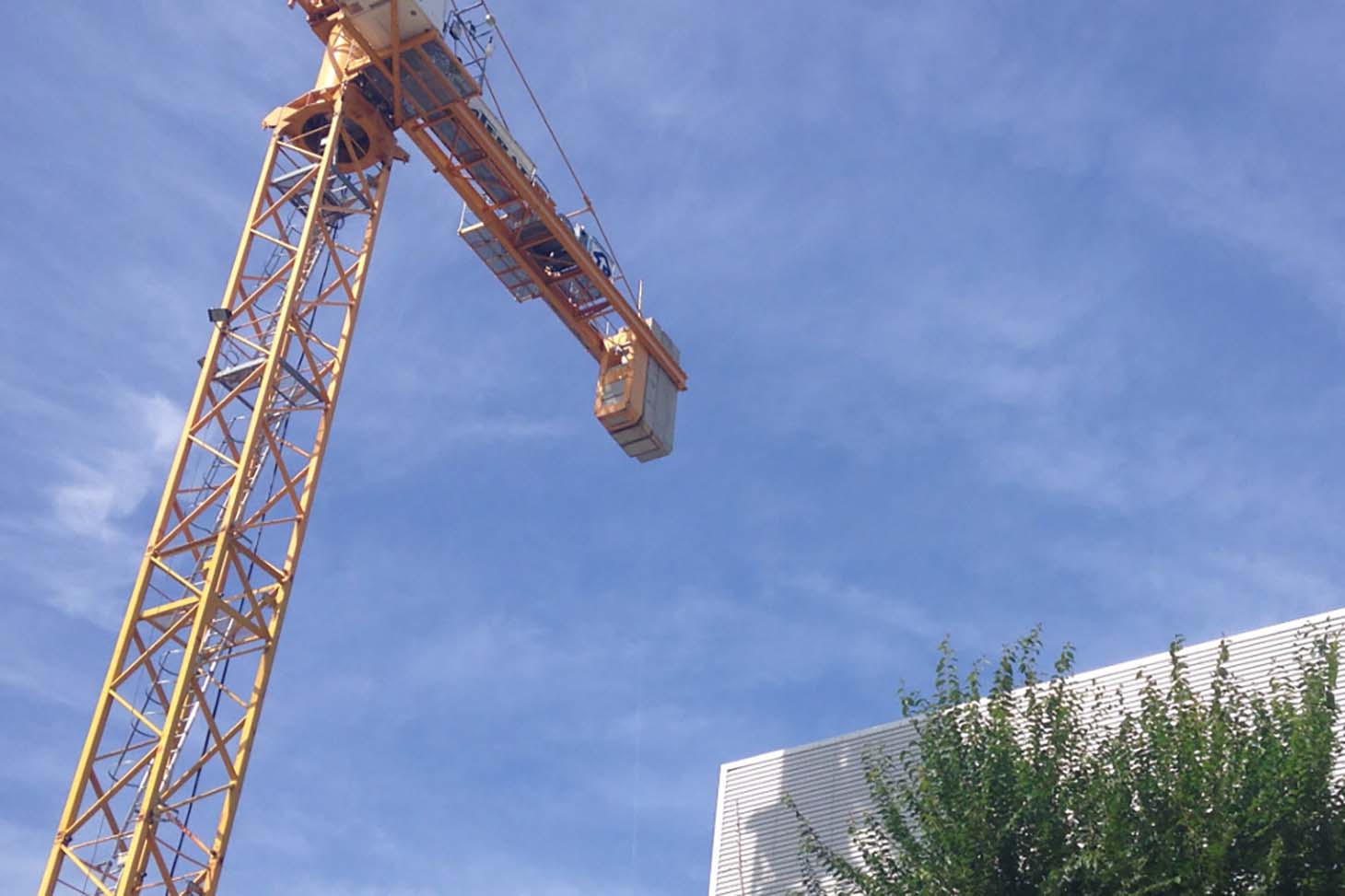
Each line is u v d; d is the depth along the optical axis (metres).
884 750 46.12
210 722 46.12
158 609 47.09
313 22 56.00
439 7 54.75
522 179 59.88
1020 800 30.50
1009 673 33.62
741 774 48.94
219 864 45.00
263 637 48.44
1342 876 28.09
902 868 31.75
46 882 43.28
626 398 65.81
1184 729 30.88
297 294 52.66
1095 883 29.03
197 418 50.44
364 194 55.94
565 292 66.00
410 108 56.88
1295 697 38.59
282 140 56.50
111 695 45.97
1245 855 28.55
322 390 52.53
